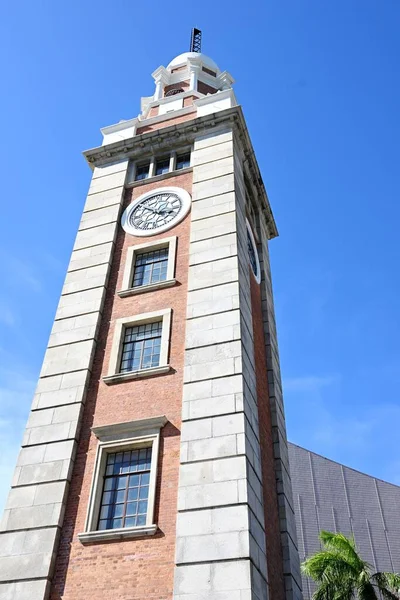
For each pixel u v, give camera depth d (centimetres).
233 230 2122
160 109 3238
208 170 2470
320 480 4459
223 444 1513
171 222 2306
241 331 1783
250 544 1322
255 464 1562
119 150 2797
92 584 1380
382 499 4462
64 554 1459
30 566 1437
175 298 1992
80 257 2298
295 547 1881
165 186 2519
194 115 2902
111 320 2023
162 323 1938
